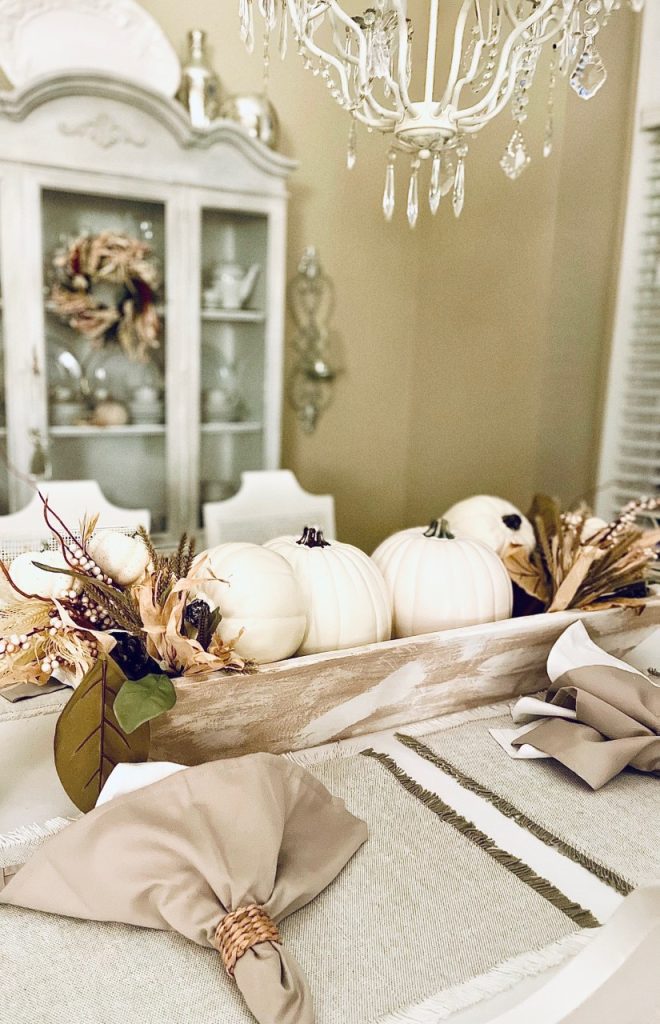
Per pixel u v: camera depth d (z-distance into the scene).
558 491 2.60
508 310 2.76
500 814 0.78
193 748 0.81
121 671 0.73
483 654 1.00
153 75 2.45
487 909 0.63
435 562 1.05
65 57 2.32
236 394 2.62
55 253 2.22
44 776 0.77
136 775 0.68
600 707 0.89
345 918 0.62
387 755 0.87
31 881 0.62
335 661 0.87
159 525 2.54
